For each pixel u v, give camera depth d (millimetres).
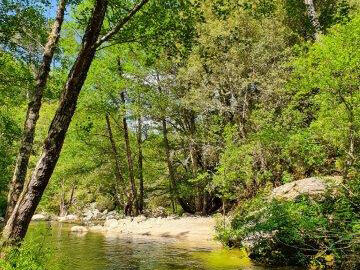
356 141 11883
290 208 10484
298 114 16906
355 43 10555
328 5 23234
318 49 11125
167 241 18578
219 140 26391
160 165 37938
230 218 17953
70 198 48562
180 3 9812
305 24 24484
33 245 7559
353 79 10820
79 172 36031
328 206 10305
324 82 10992
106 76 29750
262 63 23281
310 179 13219
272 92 21531
